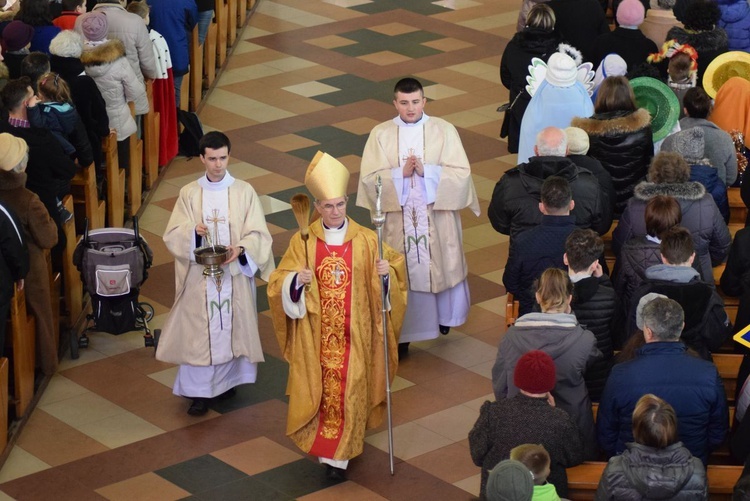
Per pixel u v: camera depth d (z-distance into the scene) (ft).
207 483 25.72
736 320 23.88
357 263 25.04
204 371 27.73
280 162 41.70
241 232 27.45
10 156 26.71
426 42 54.24
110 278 29.14
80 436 27.35
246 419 28.04
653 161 25.94
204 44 47.21
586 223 26.03
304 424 25.38
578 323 22.71
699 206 25.30
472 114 45.98
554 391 21.93
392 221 29.43
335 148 42.98
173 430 27.61
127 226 36.96
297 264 24.98
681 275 22.67
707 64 35.40
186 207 27.35
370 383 25.91
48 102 29.60
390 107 46.91
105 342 31.17
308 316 25.11
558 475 20.63
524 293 25.52
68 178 29.35
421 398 28.78
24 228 27.35
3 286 25.64
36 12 34.40
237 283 27.43
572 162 26.27
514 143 39.37
